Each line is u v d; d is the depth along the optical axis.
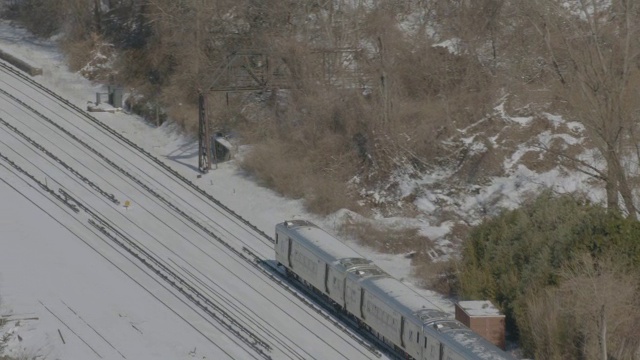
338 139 122.12
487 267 91.31
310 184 117.38
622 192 96.06
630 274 81.81
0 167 121.19
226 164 126.00
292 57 130.75
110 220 109.94
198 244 105.38
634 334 77.69
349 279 88.94
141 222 110.00
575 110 102.75
